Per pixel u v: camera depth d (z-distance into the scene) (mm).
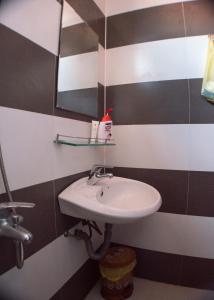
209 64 1347
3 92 765
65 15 1104
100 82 1518
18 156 831
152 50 1463
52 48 1019
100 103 1523
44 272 985
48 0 989
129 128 1526
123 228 1584
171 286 1485
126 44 1524
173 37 1419
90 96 1366
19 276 843
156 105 1462
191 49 1387
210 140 1373
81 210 982
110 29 1570
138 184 1303
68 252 1176
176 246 1475
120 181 1320
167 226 1481
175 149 1437
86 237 1214
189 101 1399
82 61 1271
